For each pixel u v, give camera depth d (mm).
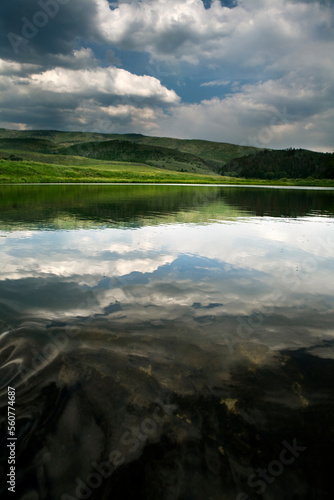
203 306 6062
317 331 5148
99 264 8836
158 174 157875
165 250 10656
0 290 6719
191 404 3438
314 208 29453
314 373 4008
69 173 115688
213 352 4445
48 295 6480
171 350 4473
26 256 9617
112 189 57281
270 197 43719
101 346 4539
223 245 11641
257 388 3703
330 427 3162
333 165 149750
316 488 2584
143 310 5820
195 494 2529
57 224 16172
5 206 25484
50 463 2756
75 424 3143
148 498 2496
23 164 112625
